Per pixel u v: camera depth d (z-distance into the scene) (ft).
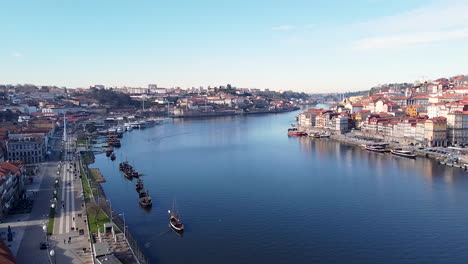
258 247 452.76
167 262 416.67
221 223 525.75
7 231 453.17
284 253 437.17
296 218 539.29
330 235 481.46
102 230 456.45
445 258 418.92
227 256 431.02
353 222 520.01
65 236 440.04
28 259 381.81
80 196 596.29
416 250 437.99
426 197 614.75
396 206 576.61
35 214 512.63
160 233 492.95
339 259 421.59
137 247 444.96
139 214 563.89
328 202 603.26
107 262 360.89
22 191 609.83
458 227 495.82
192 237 480.23
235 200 624.18
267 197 636.89
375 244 453.99
